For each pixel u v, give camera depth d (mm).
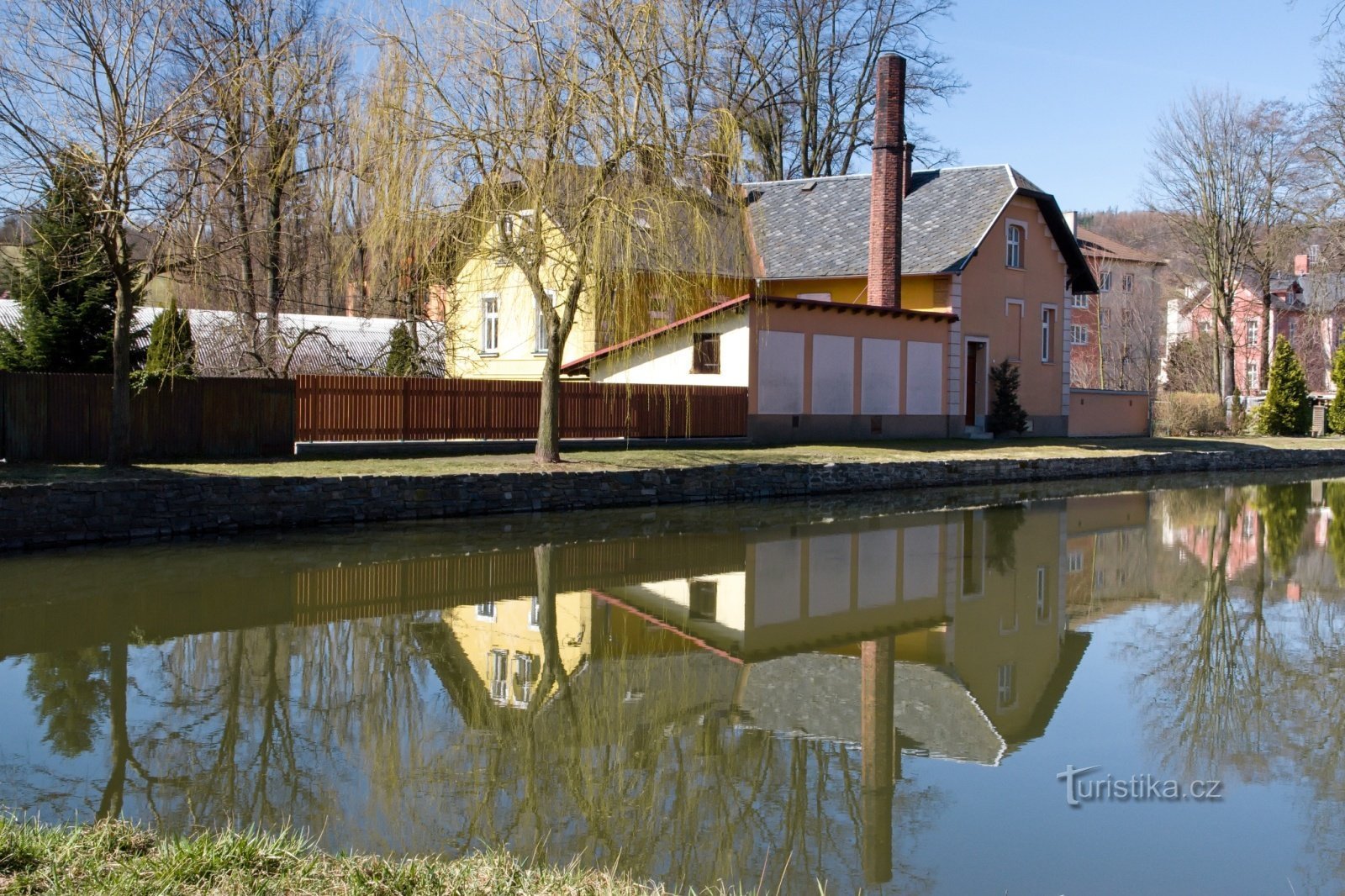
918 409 32719
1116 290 62875
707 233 20547
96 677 9742
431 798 7023
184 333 22984
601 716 8906
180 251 18047
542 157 19703
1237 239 48688
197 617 11984
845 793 7340
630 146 19438
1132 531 20031
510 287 26516
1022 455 30125
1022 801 7266
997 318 35156
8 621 11555
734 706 9242
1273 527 20891
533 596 13555
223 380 20656
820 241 35156
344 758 7801
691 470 22875
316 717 8766
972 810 7094
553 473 20844
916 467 26703
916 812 7031
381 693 9461
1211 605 13672
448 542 16859
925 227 35000
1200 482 30781
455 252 21125
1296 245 44500
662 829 6645
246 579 13828
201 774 7406
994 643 11641
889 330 31703
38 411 18766
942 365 33406
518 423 24547
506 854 5652
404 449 22547
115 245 16844
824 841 6539
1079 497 25844
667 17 19641
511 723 8695
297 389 21500
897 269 32188
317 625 11797
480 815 6758
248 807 6801
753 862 6199
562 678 10031
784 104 43312
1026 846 6547
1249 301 57781
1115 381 59875
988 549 17516
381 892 4680
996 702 9516
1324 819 7023
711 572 15203
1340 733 8797
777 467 24234
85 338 23906
